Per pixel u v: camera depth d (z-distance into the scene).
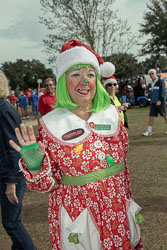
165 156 5.96
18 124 2.24
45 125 1.72
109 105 1.87
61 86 1.77
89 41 16.42
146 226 3.22
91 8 16.09
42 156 1.58
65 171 1.69
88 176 1.68
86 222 1.65
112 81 4.68
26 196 4.46
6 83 2.33
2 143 2.16
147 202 3.81
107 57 17.88
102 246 1.67
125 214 1.72
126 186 1.92
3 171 2.21
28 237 2.33
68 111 1.78
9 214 2.26
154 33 29.75
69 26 16.27
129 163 5.70
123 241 1.68
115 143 1.76
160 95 7.96
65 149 1.67
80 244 1.63
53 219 1.74
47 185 1.58
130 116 13.54
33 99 17.88
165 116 8.13
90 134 1.71
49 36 16.58
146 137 8.09
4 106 2.19
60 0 15.84
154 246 2.84
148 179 4.68
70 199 1.68
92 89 1.77
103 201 1.68
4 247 3.15
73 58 1.71
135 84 18.55
